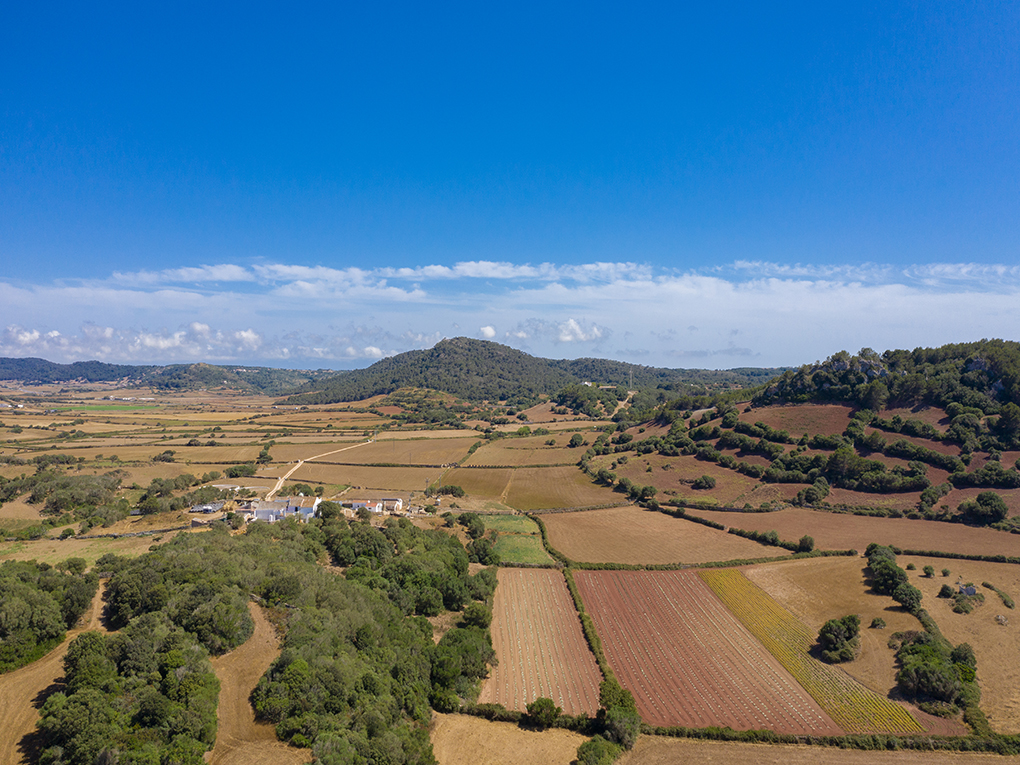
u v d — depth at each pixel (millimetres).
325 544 99562
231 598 61750
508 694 67250
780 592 95125
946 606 86250
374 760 45562
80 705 42781
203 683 49781
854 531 120562
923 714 62625
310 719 47344
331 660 56062
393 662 63875
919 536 115188
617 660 75625
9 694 49531
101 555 83312
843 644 75000
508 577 104062
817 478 144000
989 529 116250
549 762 54906
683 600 93625
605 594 96500
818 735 59562
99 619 62219
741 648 78438
